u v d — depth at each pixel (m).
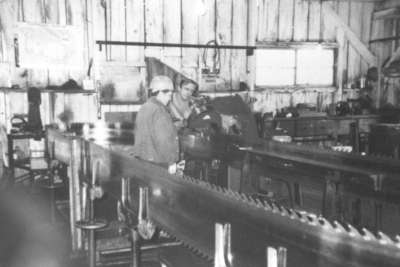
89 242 3.21
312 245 1.39
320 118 7.97
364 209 4.96
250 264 1.59
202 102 7.57
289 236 1.46
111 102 7.07
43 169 6.07
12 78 6.55
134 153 3.88
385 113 8.78
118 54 7.10
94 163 3.09
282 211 1.51
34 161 6.12
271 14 8.06
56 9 6.69
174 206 2.04
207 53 7.65
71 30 6.79
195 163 5.46
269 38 8.12
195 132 5.25
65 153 4.23
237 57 7.87
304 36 8.37
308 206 5.08
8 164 6.49
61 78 6.82
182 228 1.97
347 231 1.29
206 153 4.89
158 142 3.75
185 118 7.51
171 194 2.07
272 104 8.28
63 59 6.79
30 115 6.27
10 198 5.85
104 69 7.01
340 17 8.56
